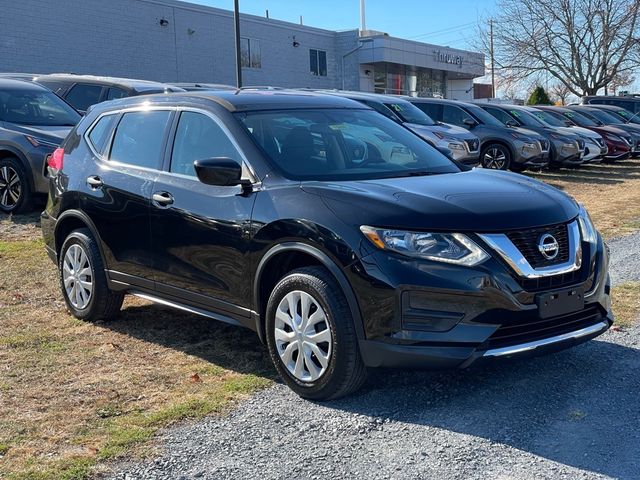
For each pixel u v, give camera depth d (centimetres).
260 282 464
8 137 1044
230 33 3309
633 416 416
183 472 358
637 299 666
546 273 417
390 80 4138
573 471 353
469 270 400
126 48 2908
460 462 363
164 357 524
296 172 481
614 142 2134
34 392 457
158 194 530
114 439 391
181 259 516
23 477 350
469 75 4616
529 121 1914
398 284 402
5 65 2538
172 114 554
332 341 423
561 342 424
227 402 442
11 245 887
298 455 374
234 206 477
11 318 616
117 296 597
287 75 3638
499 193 448
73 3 2714
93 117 630
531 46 3881
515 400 440
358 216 420
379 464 363
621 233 1018
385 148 546
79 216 600
